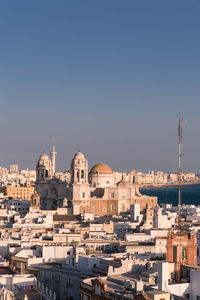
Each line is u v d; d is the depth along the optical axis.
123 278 140.00
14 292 144.62
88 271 167.00
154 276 136.12
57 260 194.62
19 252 198.38
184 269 131.88
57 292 170.50
